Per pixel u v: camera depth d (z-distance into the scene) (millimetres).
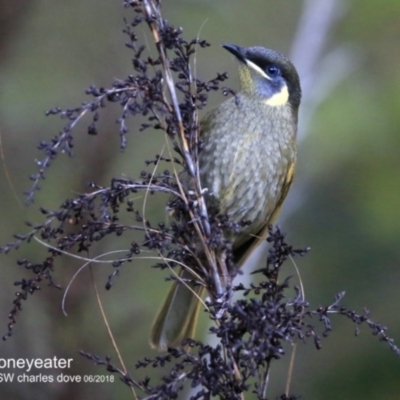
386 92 15562
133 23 7305
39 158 13297
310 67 15305
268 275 7492
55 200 12828
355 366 14164
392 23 16156
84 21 14438
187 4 14953
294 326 7168
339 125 14984
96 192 7250
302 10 15953
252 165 10523
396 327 14398
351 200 15109
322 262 14812
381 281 14719
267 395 13734
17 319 11281
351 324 14414
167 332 10203
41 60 14258
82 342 11289
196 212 7672
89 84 14258
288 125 10836
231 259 7555
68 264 11344
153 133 13852
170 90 7473
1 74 13891
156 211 12609
